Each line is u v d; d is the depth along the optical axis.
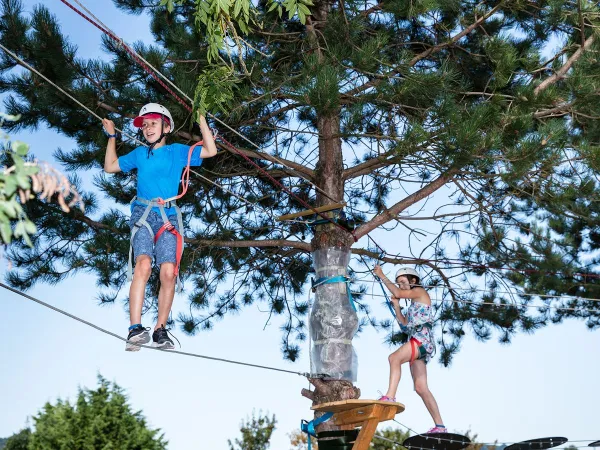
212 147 6.65
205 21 6.16
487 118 9.09
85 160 10.88
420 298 8.55
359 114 9.27
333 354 9.02
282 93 9.83
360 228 10.27
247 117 10.84
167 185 6.56
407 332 8.48
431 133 9.21
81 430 7.32
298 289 13.95
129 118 10.54
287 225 12.62
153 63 10.08
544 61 10.63
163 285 6.30
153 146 6.66
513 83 10.94
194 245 12.09
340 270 9.43
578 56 10.09
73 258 11.63
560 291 13.59
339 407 7.70
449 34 10.27
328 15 9.83
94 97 10.21
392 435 15.40
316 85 8.49
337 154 10.70
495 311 13.73
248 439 17.55
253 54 9.75
